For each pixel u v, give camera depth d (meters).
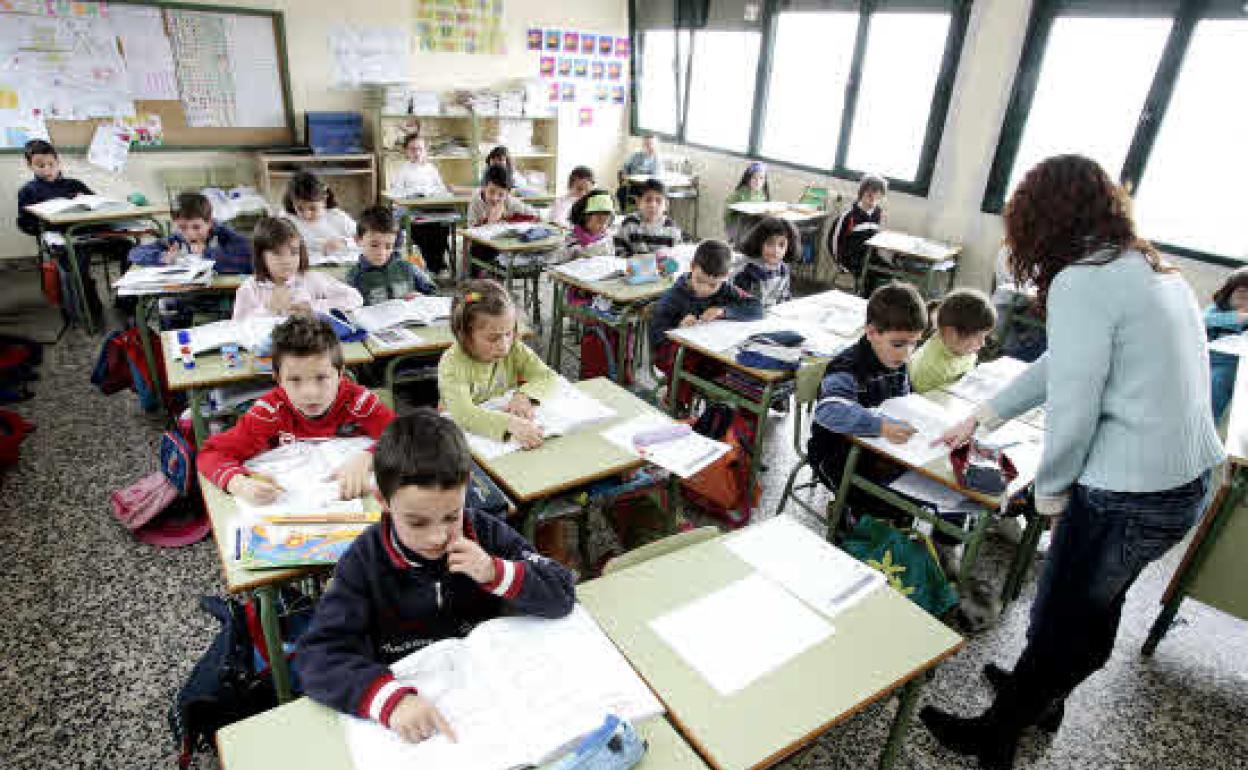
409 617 1.11
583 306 3.59
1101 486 1.39
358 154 6.06
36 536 2.38
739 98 6.68
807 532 1.48
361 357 2.37
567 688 1.01
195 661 1.93
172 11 5.35
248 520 1.42
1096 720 1.93
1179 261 4.14
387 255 3.09
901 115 5.46
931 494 1.95
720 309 3.03
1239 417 2.10
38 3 4.92
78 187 4.67
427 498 0.99
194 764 1.63
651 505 2.22
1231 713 1.98
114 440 2.99
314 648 1.01
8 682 1.84
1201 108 4.00
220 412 2.27
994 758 1.73
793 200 6.33
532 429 1.83
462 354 2.01
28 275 5.10
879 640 1.20
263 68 5.79
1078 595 1.49
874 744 1.80
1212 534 2.00
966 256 5.19
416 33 6.34
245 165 5.95
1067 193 1.34
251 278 2.87
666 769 0.93
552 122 7.18
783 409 3.39
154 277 2.98
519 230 4.36
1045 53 4.56
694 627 1.20
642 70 7.55
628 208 6.58
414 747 0.91
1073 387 1.34
